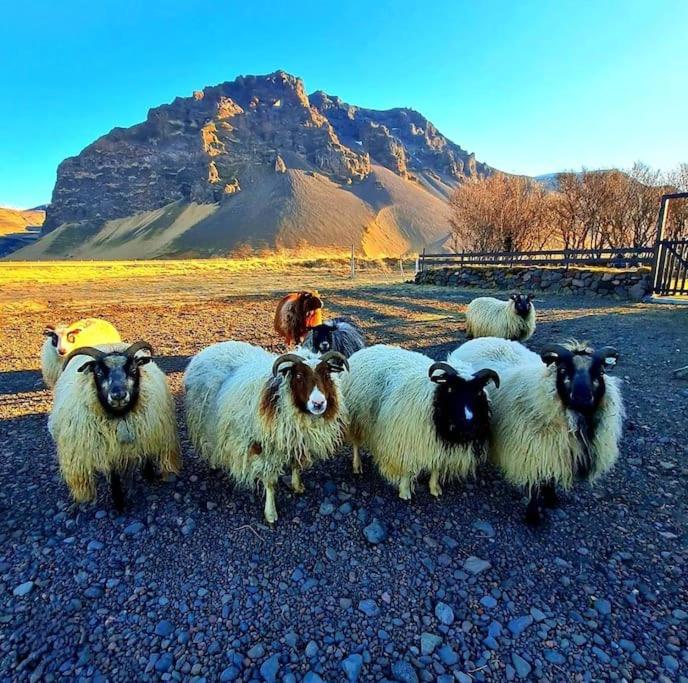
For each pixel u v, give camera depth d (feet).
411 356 7.99
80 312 25.73
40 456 8.53
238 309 26.84
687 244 24.61
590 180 51.88
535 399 6.47
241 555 5.96
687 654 4.60
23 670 4.43
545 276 31.37
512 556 5.95
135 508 6.90
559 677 4.41
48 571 5.65
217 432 7.05
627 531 6.35
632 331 17.56
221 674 4.41
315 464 8.30
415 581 5.55
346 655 4.62
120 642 4.73
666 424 9.18
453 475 7.43
